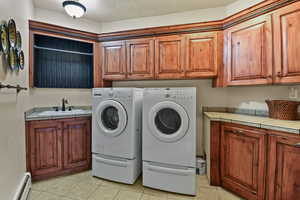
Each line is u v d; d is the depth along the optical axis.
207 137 2.17
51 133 2.12
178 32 2.32
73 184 2.02
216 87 2.34
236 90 2.36
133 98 2.00
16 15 1.49
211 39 2.20
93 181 2.10
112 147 2.09
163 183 1.89
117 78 2.64
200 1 2.25
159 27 2.38
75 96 2.82
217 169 1.96
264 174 1.50
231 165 1.81
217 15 2.40
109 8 2.46
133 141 2.02
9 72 1.27
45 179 2.10
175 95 1.83
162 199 1.75
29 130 1.97
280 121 1.62
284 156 1.36
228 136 1.84
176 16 2.59
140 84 2.91
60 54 2.59
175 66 2.35
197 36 2.25
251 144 1.60
